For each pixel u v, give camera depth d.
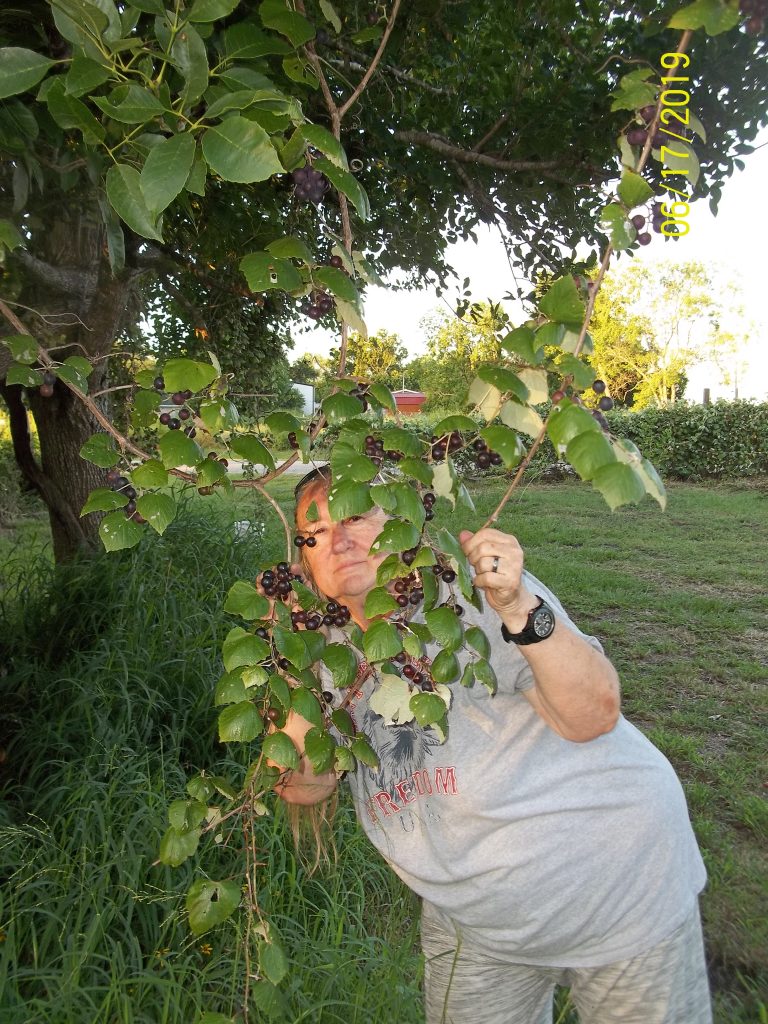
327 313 1.34
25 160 2.19
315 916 2.88
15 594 5.25
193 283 6.89
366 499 1.20
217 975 2.38
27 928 2.52
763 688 5.54
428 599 1.28
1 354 2.90
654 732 4.76
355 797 1.87
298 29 1.26
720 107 3.30
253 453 1.24
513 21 3.79
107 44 1.18
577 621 7.17
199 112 1.48
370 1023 2.29
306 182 1.37
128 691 3.91
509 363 1.33
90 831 2.91
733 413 18.75
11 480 12.62
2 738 3.77
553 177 4.07
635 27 3.26
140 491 1.34
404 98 4.54
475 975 1.81
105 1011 2.16
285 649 1.27
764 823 3.70
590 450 1.02
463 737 1.65
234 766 3.64
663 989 1.61
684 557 9.95
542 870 1.60
